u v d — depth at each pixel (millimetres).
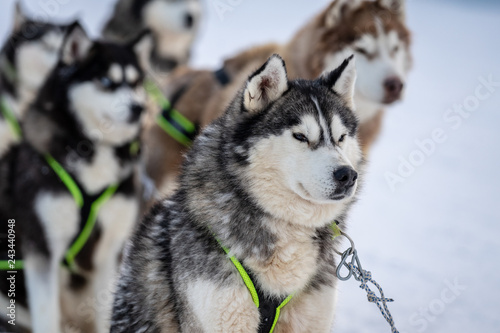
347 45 5648
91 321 4789
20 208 4473
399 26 5922
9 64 5906
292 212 3230
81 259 4652
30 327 4668
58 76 4711
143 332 3428
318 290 3301
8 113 5086
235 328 3158
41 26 6113
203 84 6039
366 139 6102
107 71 4805
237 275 3145
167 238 3402
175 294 3244
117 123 4680
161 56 7457
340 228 3473
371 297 3316
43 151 4500
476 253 7273
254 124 3258
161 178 6129
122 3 7434
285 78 3322
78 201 4488
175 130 5953
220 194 3230
